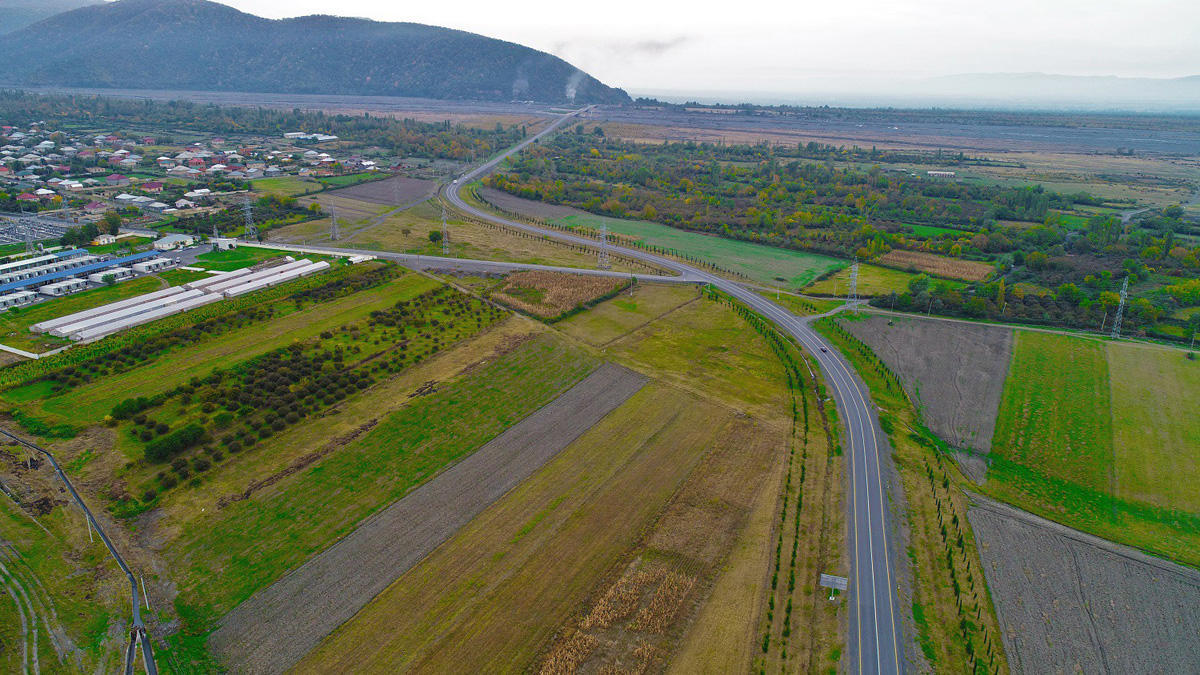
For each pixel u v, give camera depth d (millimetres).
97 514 88188
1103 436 119312
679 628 75688
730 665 71312
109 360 128000
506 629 74625
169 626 72812
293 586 79062
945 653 74500
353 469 100875
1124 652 76438
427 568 82938
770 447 112312
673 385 132250
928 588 83812
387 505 93938
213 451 102188
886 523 95125
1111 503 103312
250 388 119562
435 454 106250
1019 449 116312
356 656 70500
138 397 114000
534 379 132000
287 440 106438
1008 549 92062
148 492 92062
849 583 83562
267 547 84750
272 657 69938
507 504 95312
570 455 107875
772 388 133125
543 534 89625
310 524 89312
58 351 130750
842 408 126750
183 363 129125
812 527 93500
